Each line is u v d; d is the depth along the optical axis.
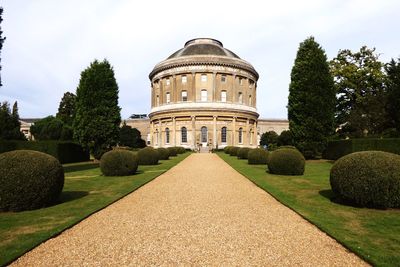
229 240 6.41
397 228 7.22
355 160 9.41
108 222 7.84
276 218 8.24
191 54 62.59
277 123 87.62
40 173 9.21
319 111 28.77
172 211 8.98
